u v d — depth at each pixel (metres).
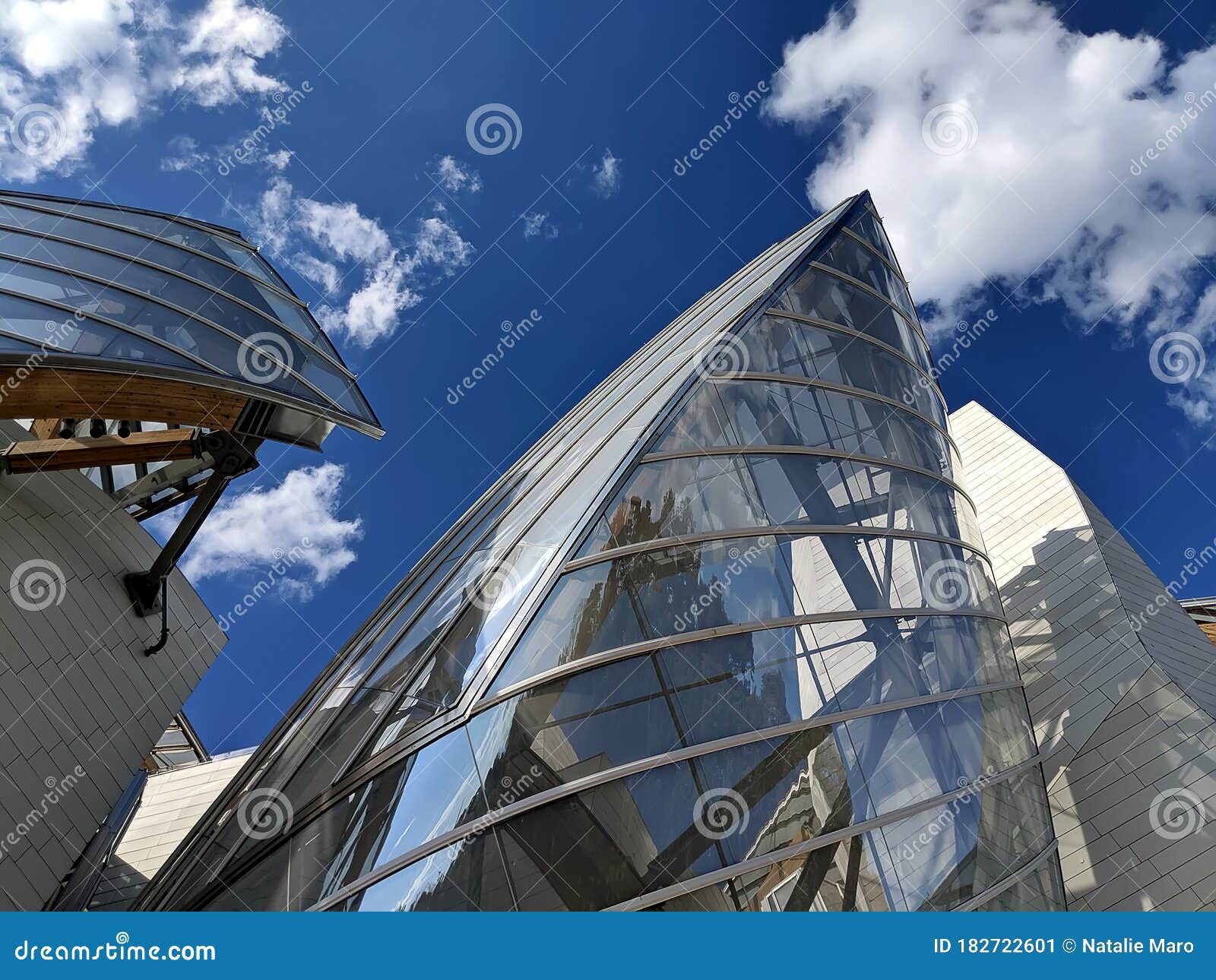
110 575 17.58
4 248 13.59
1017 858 10.67
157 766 25.44
